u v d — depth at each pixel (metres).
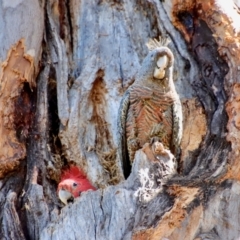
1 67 11.55
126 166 11.13
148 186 9.87
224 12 11.76
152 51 10.80
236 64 11.27
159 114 10.82
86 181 11.30
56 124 12.12
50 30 12.73
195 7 12.21
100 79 12.59
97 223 9.80
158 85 10.78
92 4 13.22
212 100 11.58
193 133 11.45
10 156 11.26
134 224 9.60
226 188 10.03
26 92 11.80
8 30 11.83
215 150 10.75
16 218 10.66
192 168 10.83
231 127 10.66
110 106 12.42
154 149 10.10
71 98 12.29
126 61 12.68
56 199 11.22
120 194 9.80
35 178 11.33
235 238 9.77
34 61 12.00
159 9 12.70
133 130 10.88
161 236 9.60
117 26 13.01
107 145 12.36
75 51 12.97
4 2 12.04
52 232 9.96
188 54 12.27
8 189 11.14
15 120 11.52
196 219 9.76
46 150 11.71
